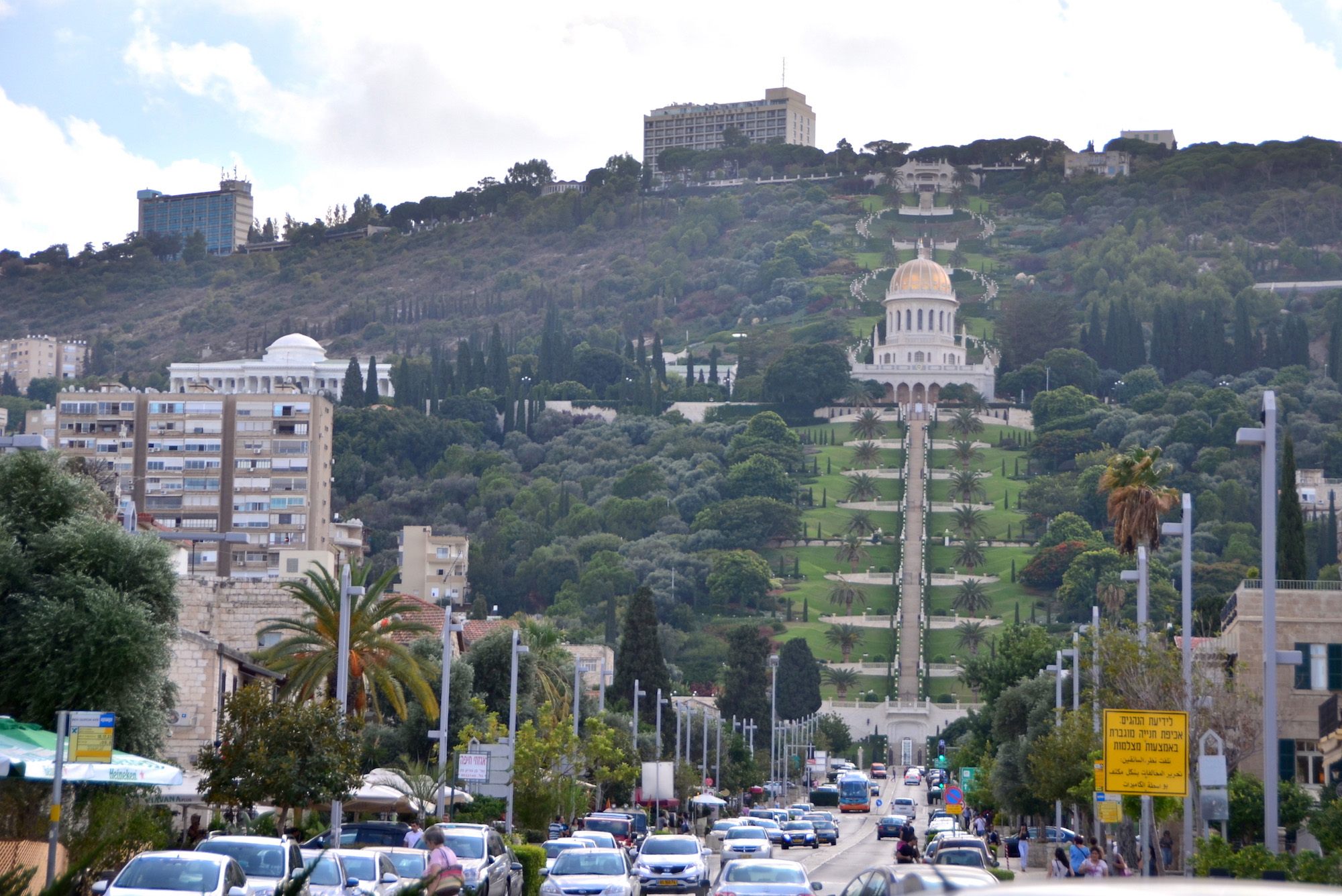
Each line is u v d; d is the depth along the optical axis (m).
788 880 43.50
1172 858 73.69
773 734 191.88
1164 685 64.88
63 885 15.93
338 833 50.47
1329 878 39.66
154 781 41.66
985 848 53.69
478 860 45.28
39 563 53.22
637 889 57.97
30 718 50.59
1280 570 107.25
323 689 85.88
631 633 152.38
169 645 62.06
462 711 101.12
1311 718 89.38
